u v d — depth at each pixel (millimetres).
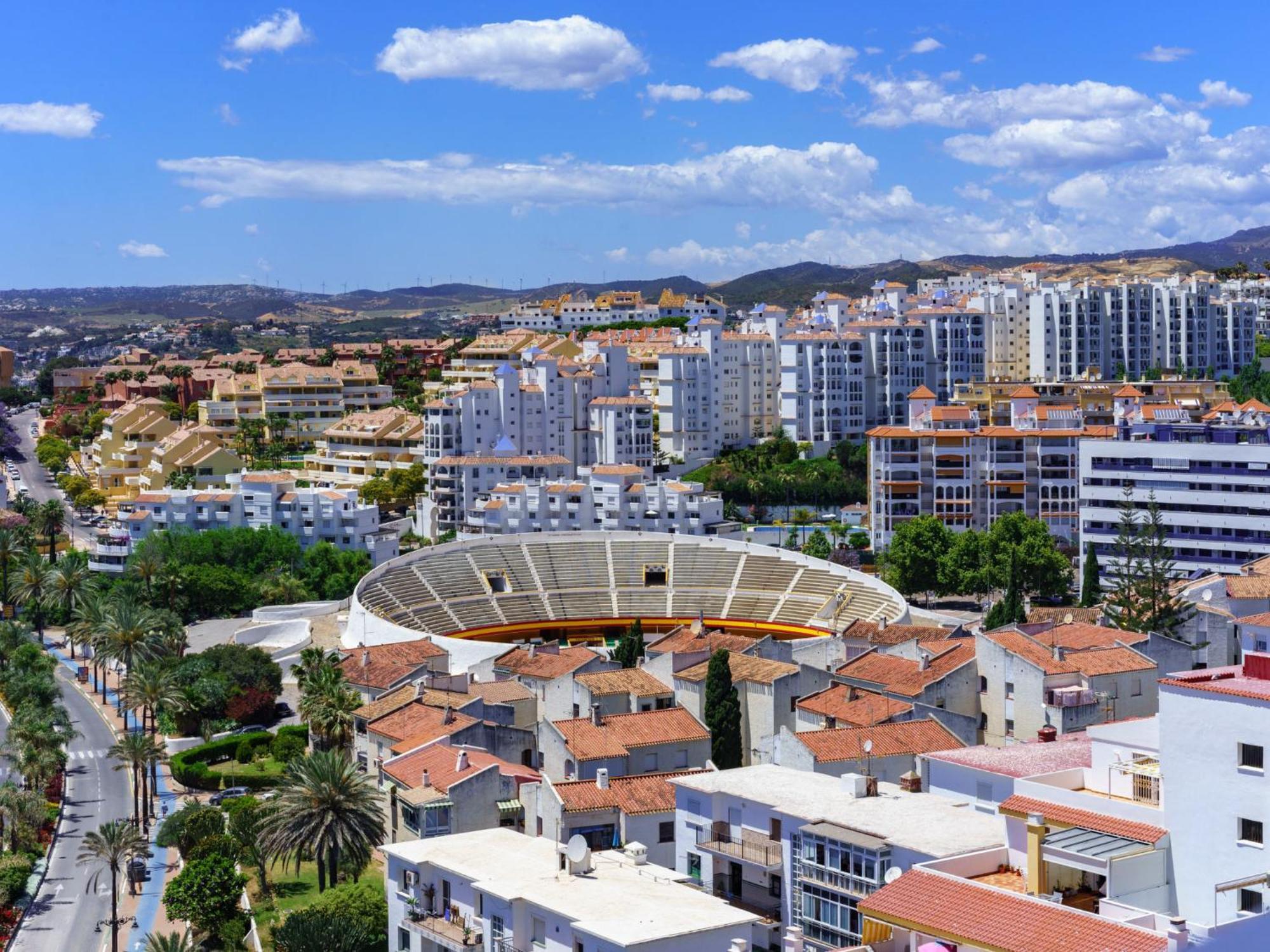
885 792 116875
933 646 182250
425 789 139750
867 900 86375
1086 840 88375
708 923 98812
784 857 108562
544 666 192875
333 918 131625
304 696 194250
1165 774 87812
